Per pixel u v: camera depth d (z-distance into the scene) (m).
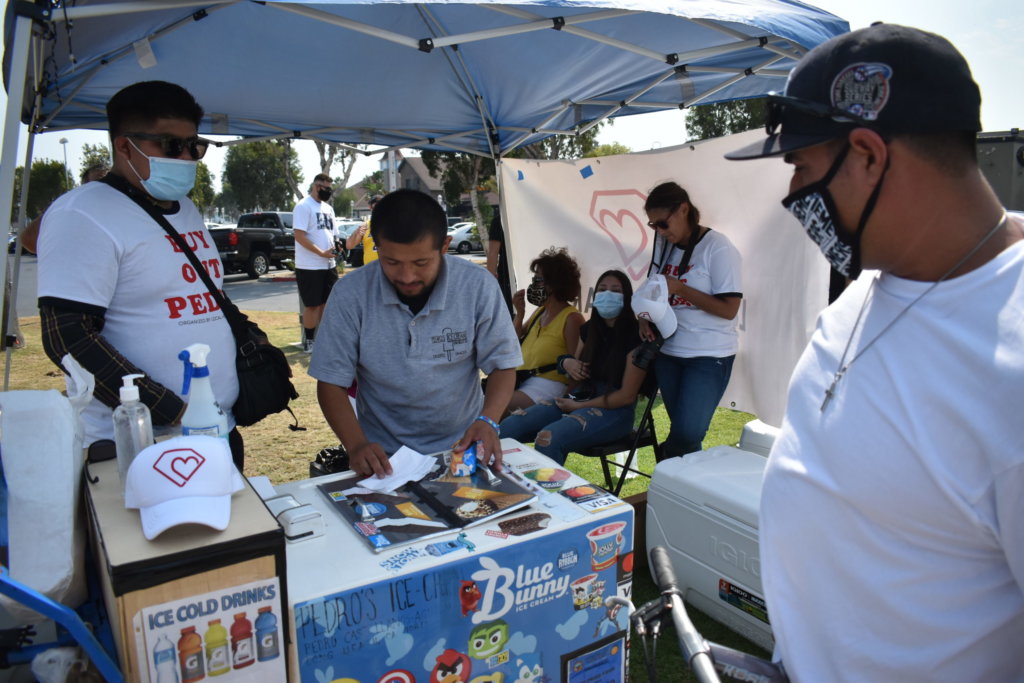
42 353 7.83
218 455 1.33
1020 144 4.75
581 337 3.73
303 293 7.43
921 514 0.85
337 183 17.94
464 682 1.51
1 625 1.38
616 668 1.75
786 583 1.03
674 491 2.62
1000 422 0.77
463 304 2.13
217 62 3.45
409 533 1.54
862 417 0.90
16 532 1.30
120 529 1.25
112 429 2.00
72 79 3.16
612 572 1.69
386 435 2.25
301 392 6.11
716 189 3.62
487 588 1.50
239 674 1.25
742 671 1.12
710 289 3.31
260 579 1.24
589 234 4.31
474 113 4.62
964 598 0.86
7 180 1.88
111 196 1.94
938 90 0.81
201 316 2.08
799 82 0.92
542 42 3.62
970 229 0.84
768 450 3.01
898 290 0.90
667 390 3.40
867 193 0.87
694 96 4.55
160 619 1.17
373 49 3.59
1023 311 0.78
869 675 0.95
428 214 1.87
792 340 3.38
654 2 2.48
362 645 1.37
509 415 3.63
